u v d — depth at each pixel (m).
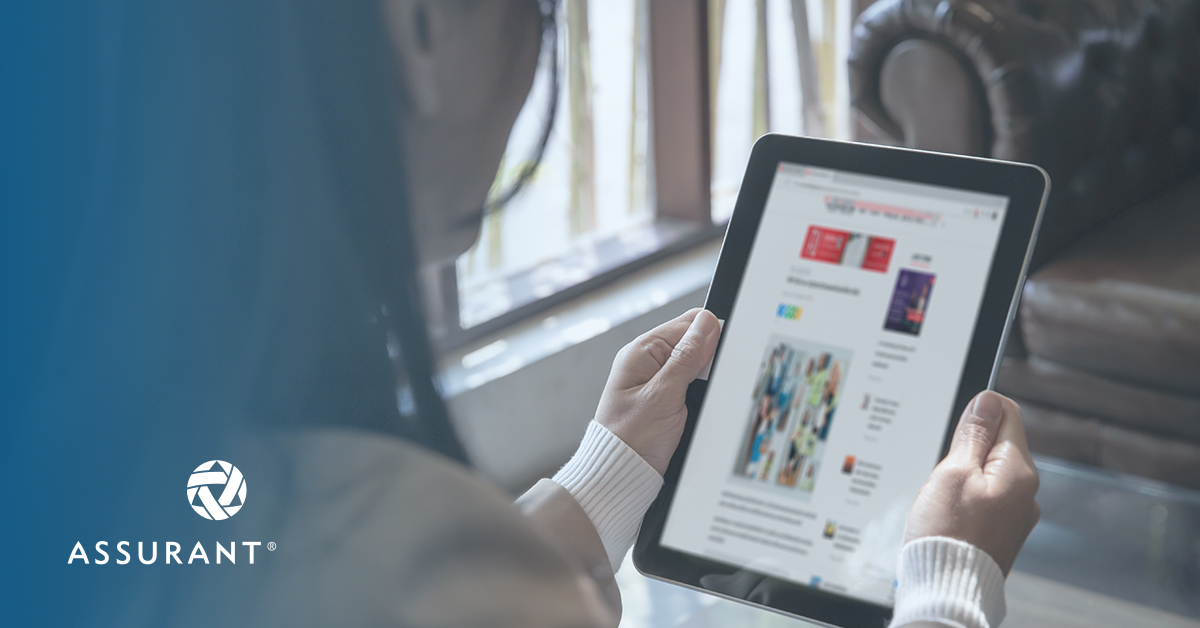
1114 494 1.52
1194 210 1.83
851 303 0.75
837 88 2.80
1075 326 1.68
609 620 0.37
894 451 0.71
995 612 0.54
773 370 0.75
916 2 1.77
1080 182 1.80
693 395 0.75
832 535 0.70
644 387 0.73
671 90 2.34
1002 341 0.71
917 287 0.74
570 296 2.14
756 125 2.59
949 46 1.74
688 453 0.74
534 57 0.33
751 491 0.73
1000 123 1.72
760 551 0.71
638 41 2.27
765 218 0.79
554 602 0.35
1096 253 1.74
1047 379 1.75
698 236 2.43
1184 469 1.64
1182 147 2.03
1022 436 0.64
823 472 0.72
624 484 0.70
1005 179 0.74
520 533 0.35
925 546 0.55
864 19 1.84
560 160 2.14
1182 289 1.60
